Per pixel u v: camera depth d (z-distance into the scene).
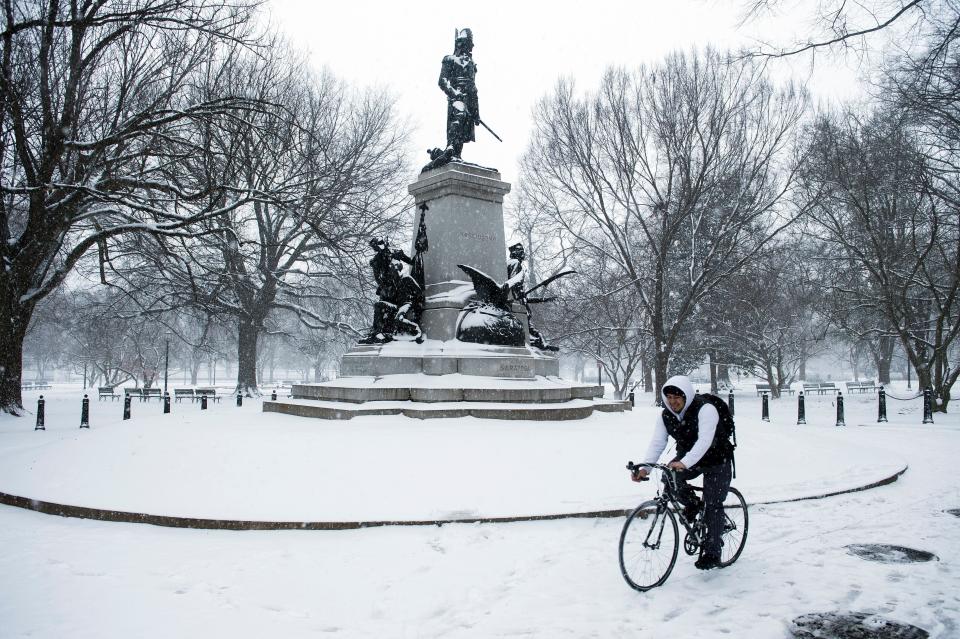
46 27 20.61
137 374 55.69
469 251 15.34
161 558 7.01
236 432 11.26
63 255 29.22
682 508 6.57
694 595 5.96
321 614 5.59
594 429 11.62
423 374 13.84
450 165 15.45
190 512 8.23
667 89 30.58
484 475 9.23
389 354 14.14
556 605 5.72
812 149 28.69
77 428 19.86
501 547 7.24
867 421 23.80
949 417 24.81
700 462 6.50
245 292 36.75
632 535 6.15
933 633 5.17
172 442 10.71
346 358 15.12
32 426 20.61
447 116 16.30
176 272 32.31
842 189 27.52
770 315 42.12
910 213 29.17
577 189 33.88
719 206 35.25
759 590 6.09
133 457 10.24
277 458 9.66
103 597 5.95
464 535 7.59
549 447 10.28
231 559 6.96
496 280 15.70
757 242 35.69
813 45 8.97
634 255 39.59
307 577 6.43
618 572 6.51
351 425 11.39
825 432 19.19
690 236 39.53
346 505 8.37
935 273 31.05
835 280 33.03
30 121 22.77
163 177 24.55
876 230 28.00
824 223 30.53
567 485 9.17
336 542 7.43
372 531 7.76
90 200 23.81
